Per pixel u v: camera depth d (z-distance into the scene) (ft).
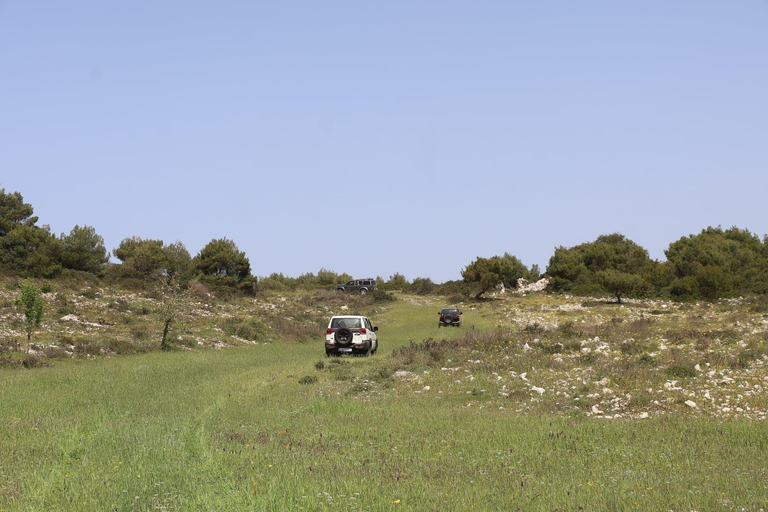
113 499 27.20
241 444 40.32
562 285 252.62
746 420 47.65
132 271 187.93
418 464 34.81
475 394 61.21
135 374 75.51
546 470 34.01
